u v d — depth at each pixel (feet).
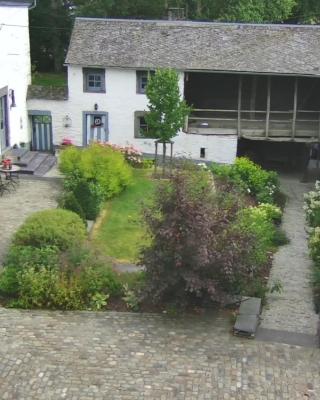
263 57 96.94
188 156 99.50
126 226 65.41
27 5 94.94
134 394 35.12
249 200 82.53
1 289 46.68
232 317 44.29
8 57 87.71
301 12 151.94
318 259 56.70
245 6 134.10
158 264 43.14
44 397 34.76
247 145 108.58
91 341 40.65
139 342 40.65
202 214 42.06
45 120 100.42
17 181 76.28
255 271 51.57
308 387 36.14
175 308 44.14
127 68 96.07
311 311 47.55
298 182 102.06
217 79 106.52
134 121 99.35
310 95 106.93
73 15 136.87
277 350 40.19
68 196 64.59
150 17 130.41
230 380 36.63
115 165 74.59
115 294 46.96
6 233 59.57
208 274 43.19
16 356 38.58
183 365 38.06
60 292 45.14
